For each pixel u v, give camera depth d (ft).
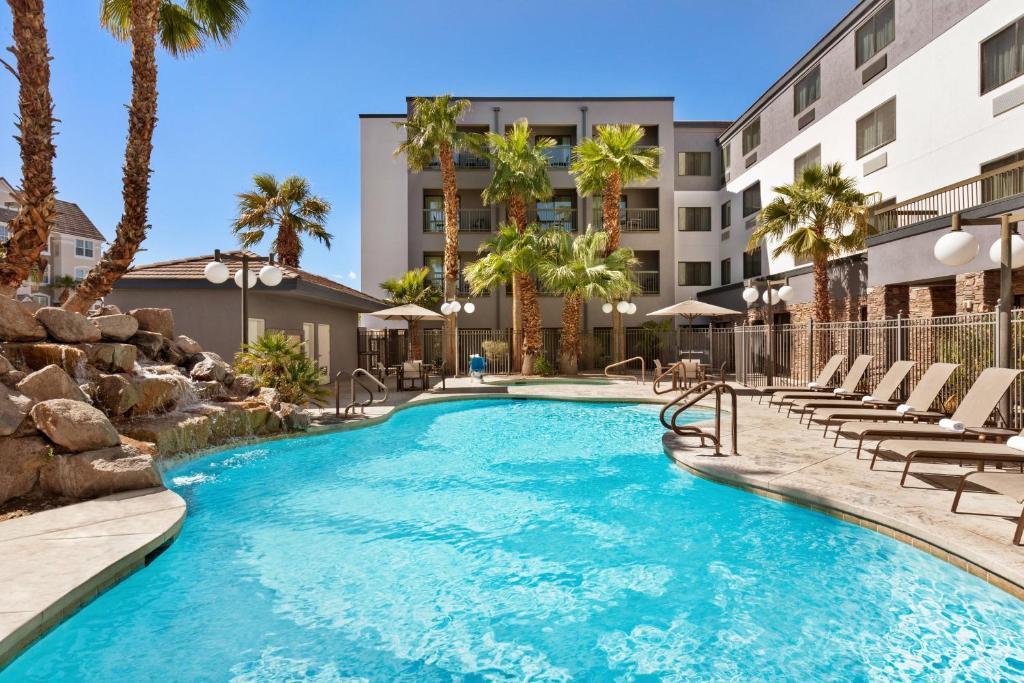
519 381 63.57
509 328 88.63
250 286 45.11
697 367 52.49
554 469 25.43
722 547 16.30
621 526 18.12
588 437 33.12
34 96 30.58
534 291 72.95
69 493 17.56
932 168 49.06
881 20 55.52
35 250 31.76
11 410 18.07
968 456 16.79
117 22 41.32
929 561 14.43
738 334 59.06
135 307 46.26
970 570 13.28
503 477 24.11
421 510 19.85
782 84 72.28
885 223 53.88
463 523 18.56
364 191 91.15
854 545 16.21
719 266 94.17
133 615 12.76
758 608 12.88
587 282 68.69
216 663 10.94
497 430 35.42
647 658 11.07
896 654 10.95
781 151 73.77
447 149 75.87
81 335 26.27
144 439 23.31
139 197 34.76
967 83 45.52
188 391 29.30
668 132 90.33
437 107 74.54
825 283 53.88
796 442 27.02
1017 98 41.29
